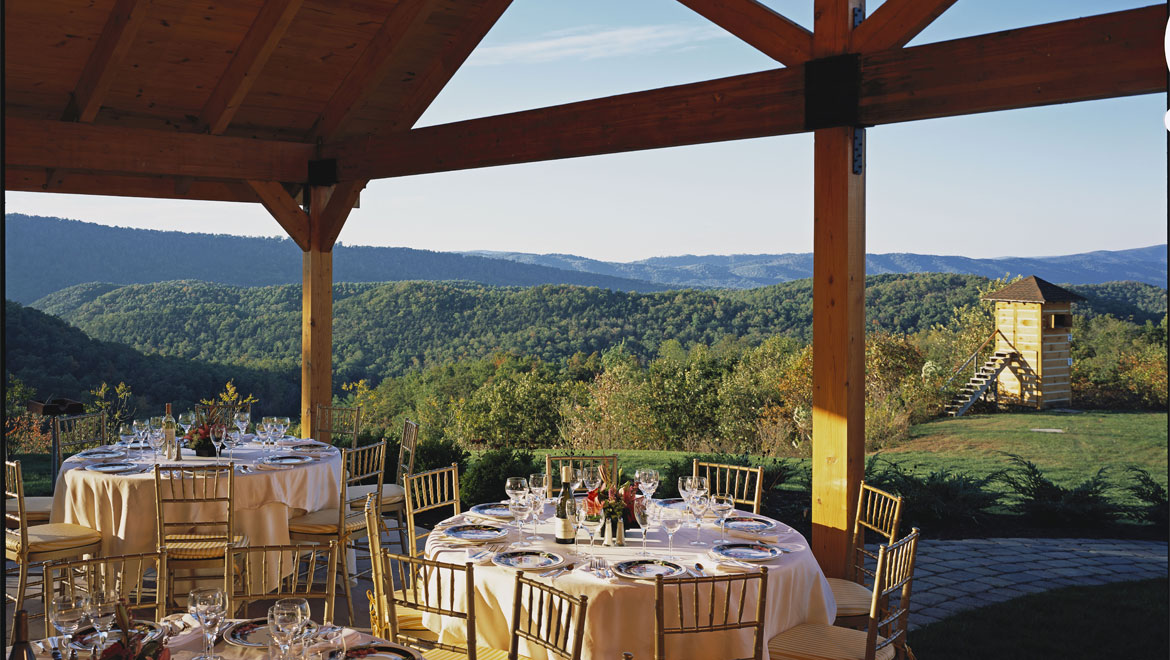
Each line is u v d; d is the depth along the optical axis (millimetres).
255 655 2879
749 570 3963
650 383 15164
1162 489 9625
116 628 2945
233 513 5668
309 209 9180
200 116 8766
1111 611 6008
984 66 4824
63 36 7527
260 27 7770
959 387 18312
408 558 3605
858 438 5402
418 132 8055
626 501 4477
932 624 5730
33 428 14719
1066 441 14305
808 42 5477
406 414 18000
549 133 7016
